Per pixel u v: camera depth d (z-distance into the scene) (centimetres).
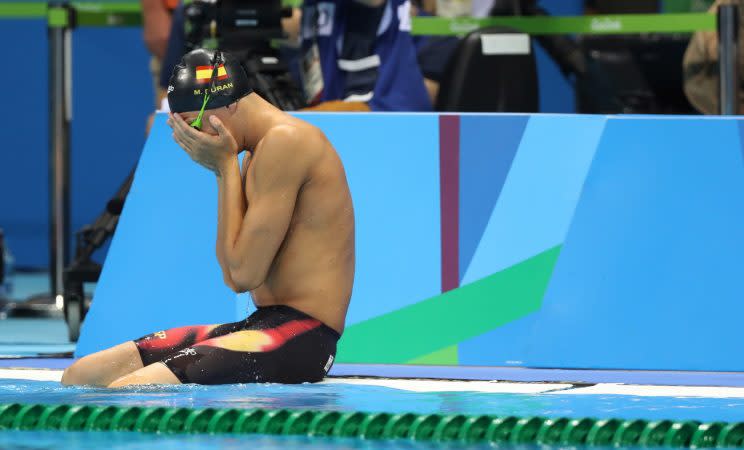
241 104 1455
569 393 1406
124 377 1372
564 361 1727
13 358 1797
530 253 1758
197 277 1783
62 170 2762
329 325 1465
